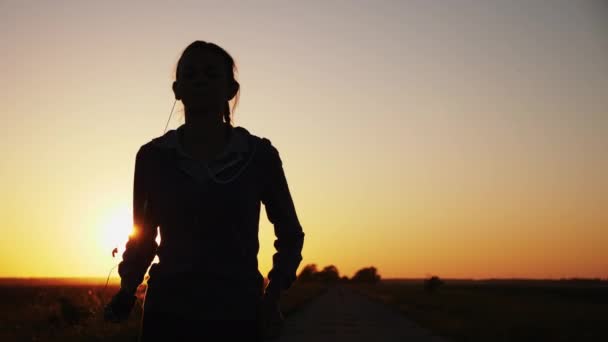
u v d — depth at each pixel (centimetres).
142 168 250
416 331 2064
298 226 264
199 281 239
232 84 266
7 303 3484
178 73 258
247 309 242
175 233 242
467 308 4538
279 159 258
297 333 1891
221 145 252
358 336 1812
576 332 2386
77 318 1789
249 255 246
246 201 244
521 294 10719
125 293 251
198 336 236
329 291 10100
